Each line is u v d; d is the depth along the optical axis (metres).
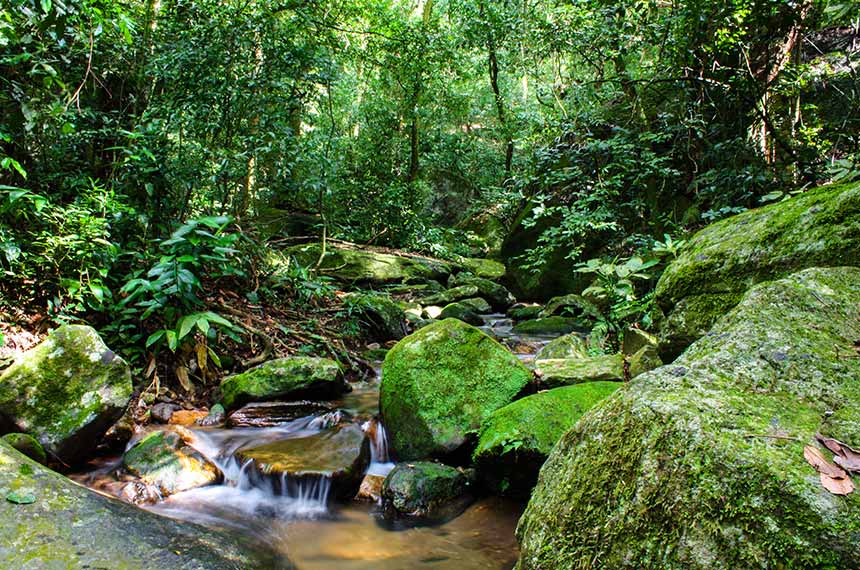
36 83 3.55
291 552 2.13
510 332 6.60
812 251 1.83
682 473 1.02
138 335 3.57
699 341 1.45
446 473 2.57
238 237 4.69
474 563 2.08
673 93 6.43
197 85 4.81
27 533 1.59
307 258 7.82
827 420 1.04
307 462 2.66
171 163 4.53
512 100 12.44
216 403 3.55
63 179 3.94
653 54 6.35
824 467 0.91
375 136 11.20
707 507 0.95
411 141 11.57
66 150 4.04
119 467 2.63
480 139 13.34
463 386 2.95
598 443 1.25
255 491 2.64
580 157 6.28
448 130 13.63
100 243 3.45
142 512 1.91
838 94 5.78
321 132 8.24
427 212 12.74
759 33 5.29
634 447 1.14
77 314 3.50
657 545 0.99
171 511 2.38
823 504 0.84
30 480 1.81
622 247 6.20
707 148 5.85
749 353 1.27
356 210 10.01
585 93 6.86
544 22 6.66
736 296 2.04
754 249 2.02
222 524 2.29
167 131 4.67
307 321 4.85
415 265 9.00
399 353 3.13
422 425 2.83
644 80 5.78
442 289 8.77
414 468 2.59
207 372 3.79
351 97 11.62
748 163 5.34
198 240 3.68
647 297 3.91
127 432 2.99
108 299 3.49
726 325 1.44
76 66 3.98
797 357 1.23
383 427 3.08
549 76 8.73
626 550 1.04
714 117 5.82
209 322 4.01
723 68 5.25
